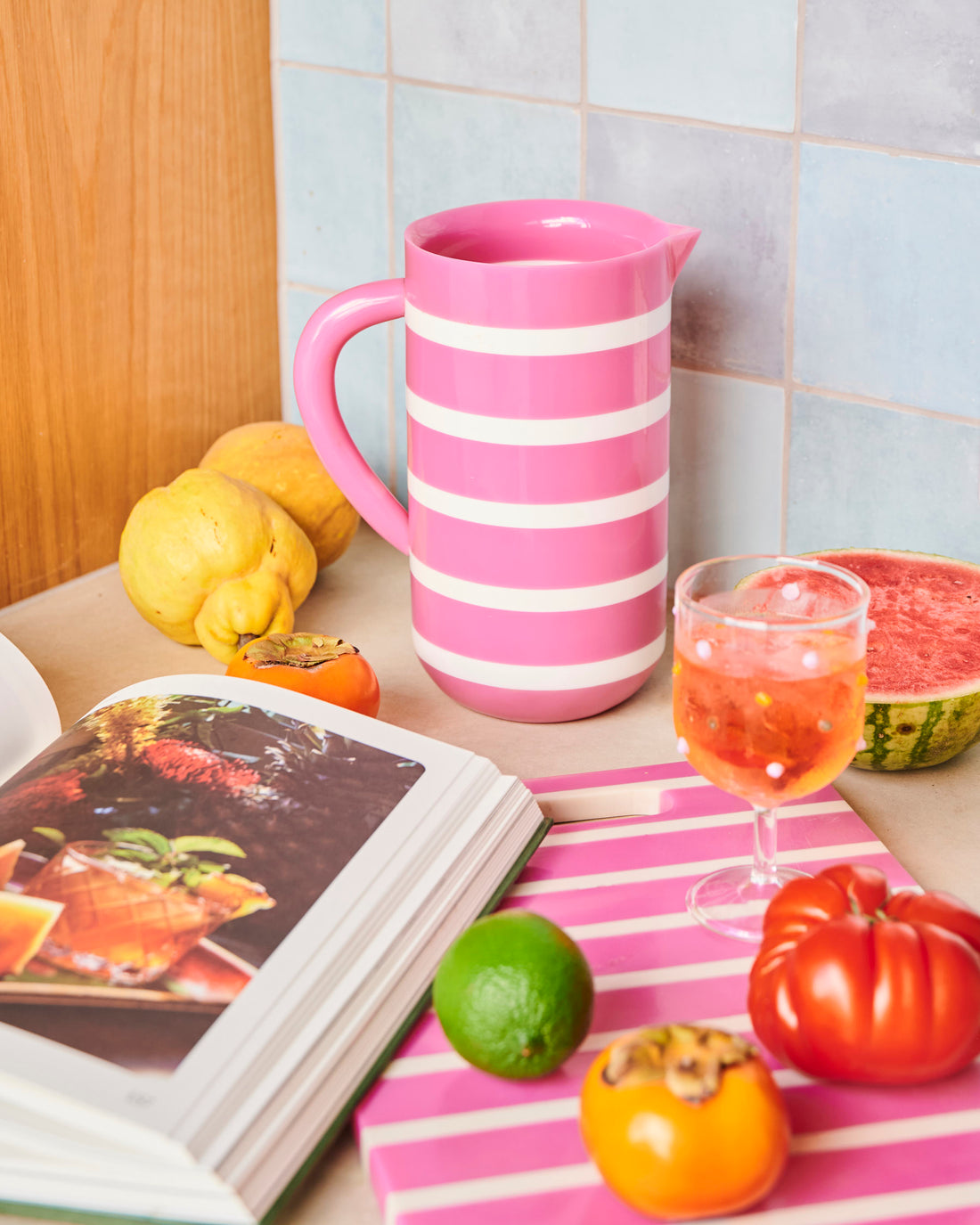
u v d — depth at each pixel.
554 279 0.61
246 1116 0.43
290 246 0.97
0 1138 0.43
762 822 0.59
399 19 0.85
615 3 0.77
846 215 0.74
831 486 0.80
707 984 0.54
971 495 0.76
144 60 0.82
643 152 0.79
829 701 0.51
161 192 0.87
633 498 0.68
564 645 0.69
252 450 0.86
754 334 0.80
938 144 0.70
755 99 0.74
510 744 0.72
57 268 0.81
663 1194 0.41
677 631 0.55
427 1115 0.48
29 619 0.85
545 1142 0.47
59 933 0.50
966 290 0.72
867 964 0.46
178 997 0.47
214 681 0.67
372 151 0.90
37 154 0.78
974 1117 0.47
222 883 0.53
